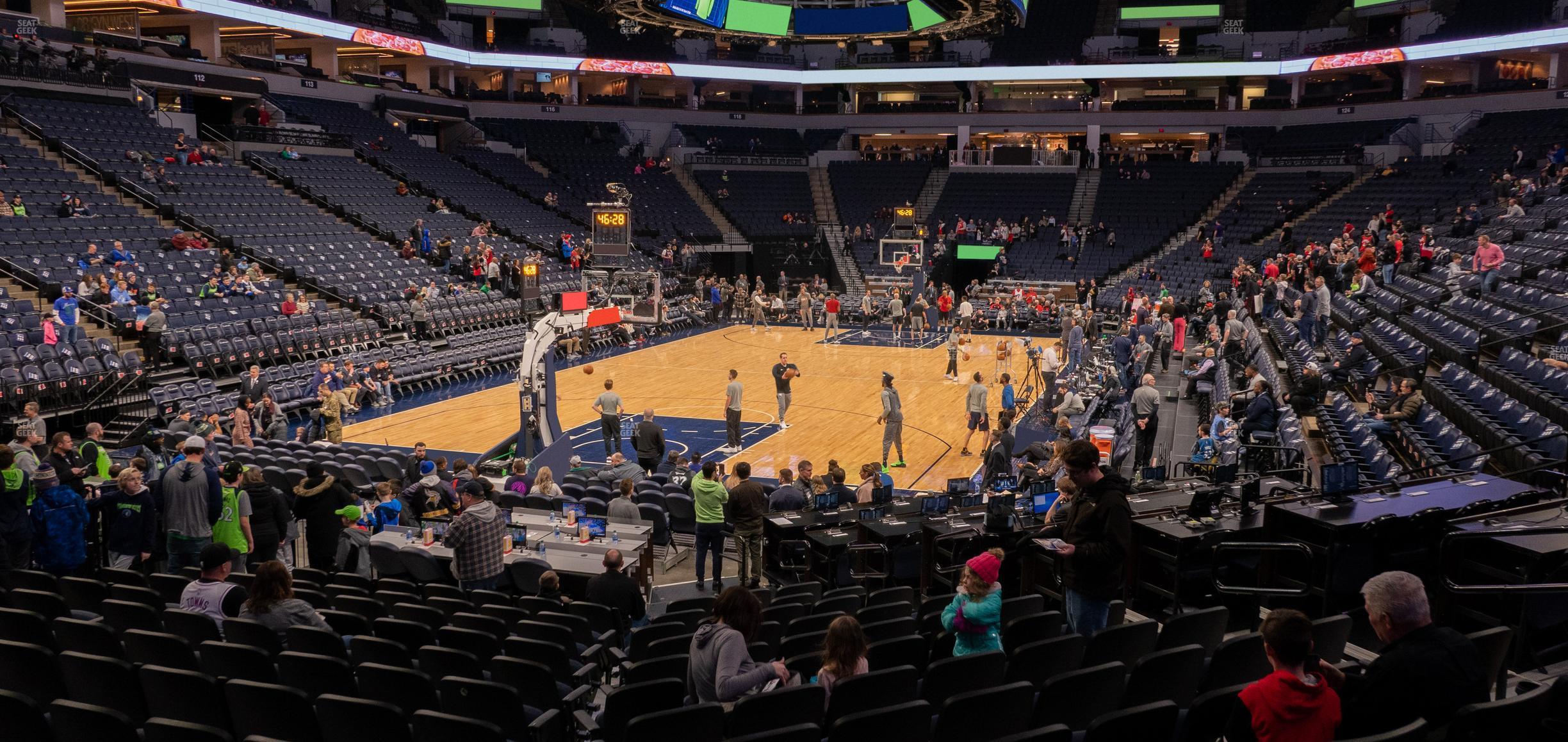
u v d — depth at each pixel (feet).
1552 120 126.41
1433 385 48.34
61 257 77.46
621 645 26.17
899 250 155.53
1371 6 152.15
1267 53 161.79
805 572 38.73
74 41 104.99
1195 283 126.62
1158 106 163.73
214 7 116.37
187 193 96.84
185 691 17.56
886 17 90.79
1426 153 140.87
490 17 161.99
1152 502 28.76
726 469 60.03
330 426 65.36
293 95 131.03
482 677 20.57
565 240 126.31
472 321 101.14
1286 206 139.95
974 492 41.98
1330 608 24.08
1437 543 25.05
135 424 63.67
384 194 121.60
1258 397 46.70
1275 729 13.50
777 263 160.15
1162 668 17.62
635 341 113.91
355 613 26.32
